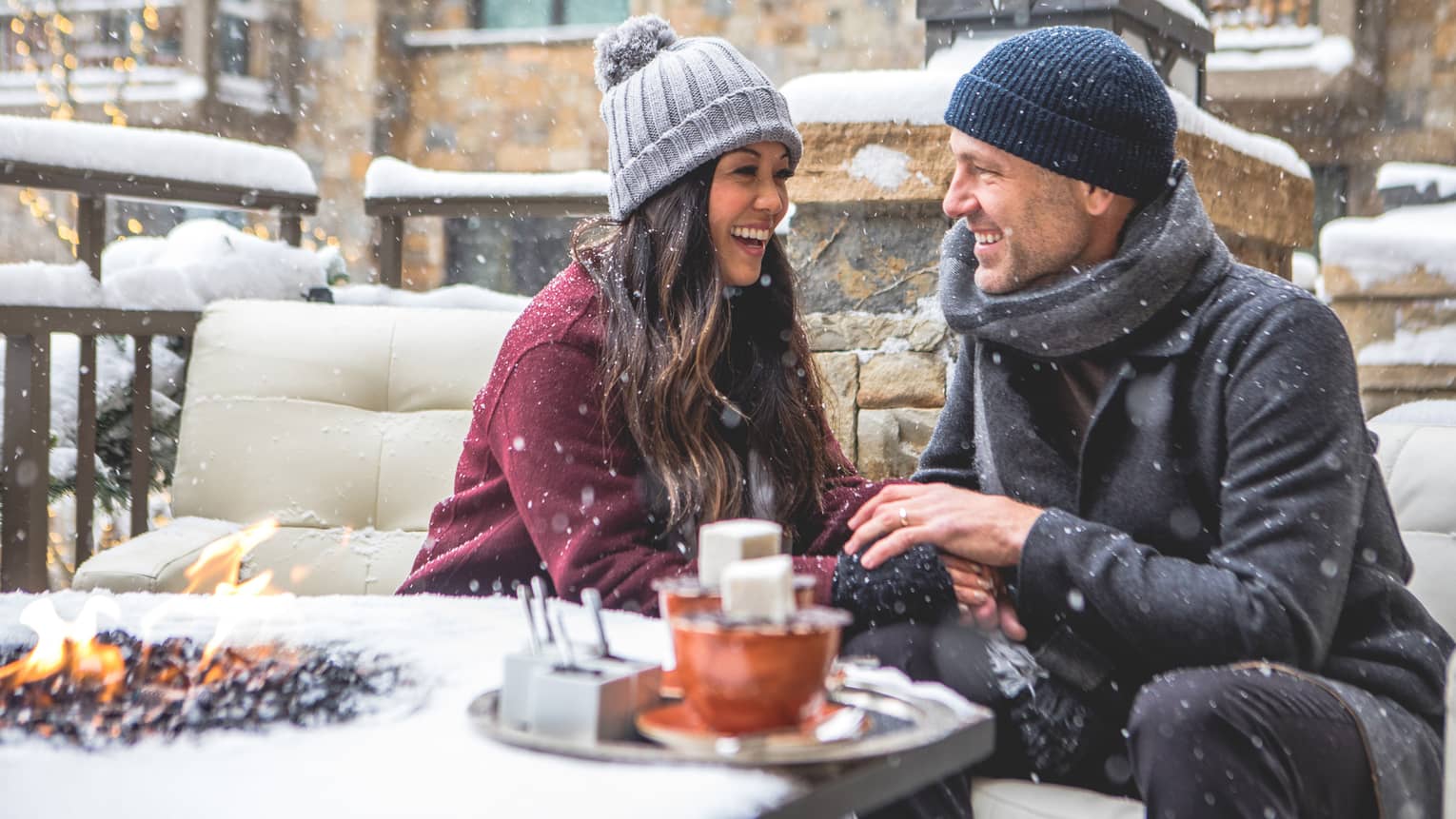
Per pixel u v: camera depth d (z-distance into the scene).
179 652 1.18
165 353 3.73
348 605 1.47
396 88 11.15
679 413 1.90
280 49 11.14
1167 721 1.44
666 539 1.91
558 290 2.02
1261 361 1.67
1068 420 1.94
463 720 1.00
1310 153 10.89
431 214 4.16
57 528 4.16
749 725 0.93
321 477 2.83
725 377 2.07
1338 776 1.46
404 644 1.25
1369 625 1.66
